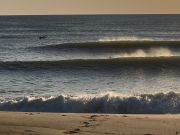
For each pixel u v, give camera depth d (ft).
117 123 64.39
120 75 152.66
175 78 145.89
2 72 159.22
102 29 609.42
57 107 89.76
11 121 65.05
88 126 61.67
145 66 167.53
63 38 403.75
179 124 64.28
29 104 91.25
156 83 135.74
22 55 227.40
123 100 88.84
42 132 56.54
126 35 444.96
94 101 89.56
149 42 247.91
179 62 170.81
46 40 374.22
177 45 243.81
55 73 156.56
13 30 593.83
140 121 66.64
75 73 155.94
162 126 62.59
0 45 307.37
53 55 225.97
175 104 87.71
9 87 128.57
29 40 376.89
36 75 153.07
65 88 126.41
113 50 234.17
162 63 169.58
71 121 65.77
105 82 137.59
